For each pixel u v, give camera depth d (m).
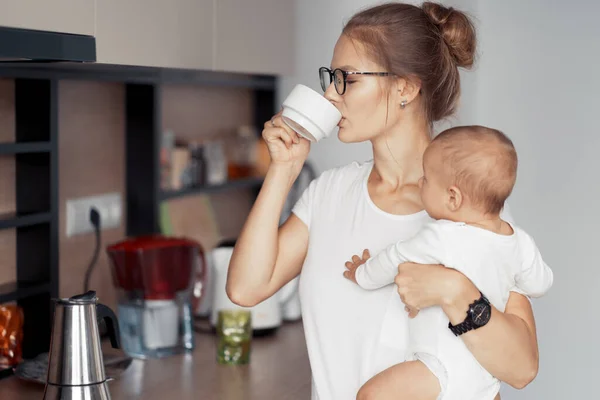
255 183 3.32
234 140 3.37
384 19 1.59
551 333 3.51
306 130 1.59
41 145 2.26
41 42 1.54
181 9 2.07
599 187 3.44
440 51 1.63
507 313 1.58
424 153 1.56
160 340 2.42
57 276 2.34
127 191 2.76
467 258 1.50
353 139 1.63
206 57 2.19
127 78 2.48
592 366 3.47
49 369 1.71
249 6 2.41
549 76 3.49
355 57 1.60
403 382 1.52
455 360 1.51
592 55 3.42
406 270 1.51
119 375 2.21
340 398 1.63
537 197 3.53
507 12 3.53
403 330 1.58
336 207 1.68
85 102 2.57
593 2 3.40
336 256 1.64
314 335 1.67
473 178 1.49
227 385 2.16
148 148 2.72
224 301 2.61
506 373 1.53
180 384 2.17
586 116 3.45
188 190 2.90
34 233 2.32
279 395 2.09
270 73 2.58
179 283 2.45
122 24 1.84
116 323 1.83
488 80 3.58
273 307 2.65
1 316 2.18
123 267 2.40
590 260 3.46
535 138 3.54
